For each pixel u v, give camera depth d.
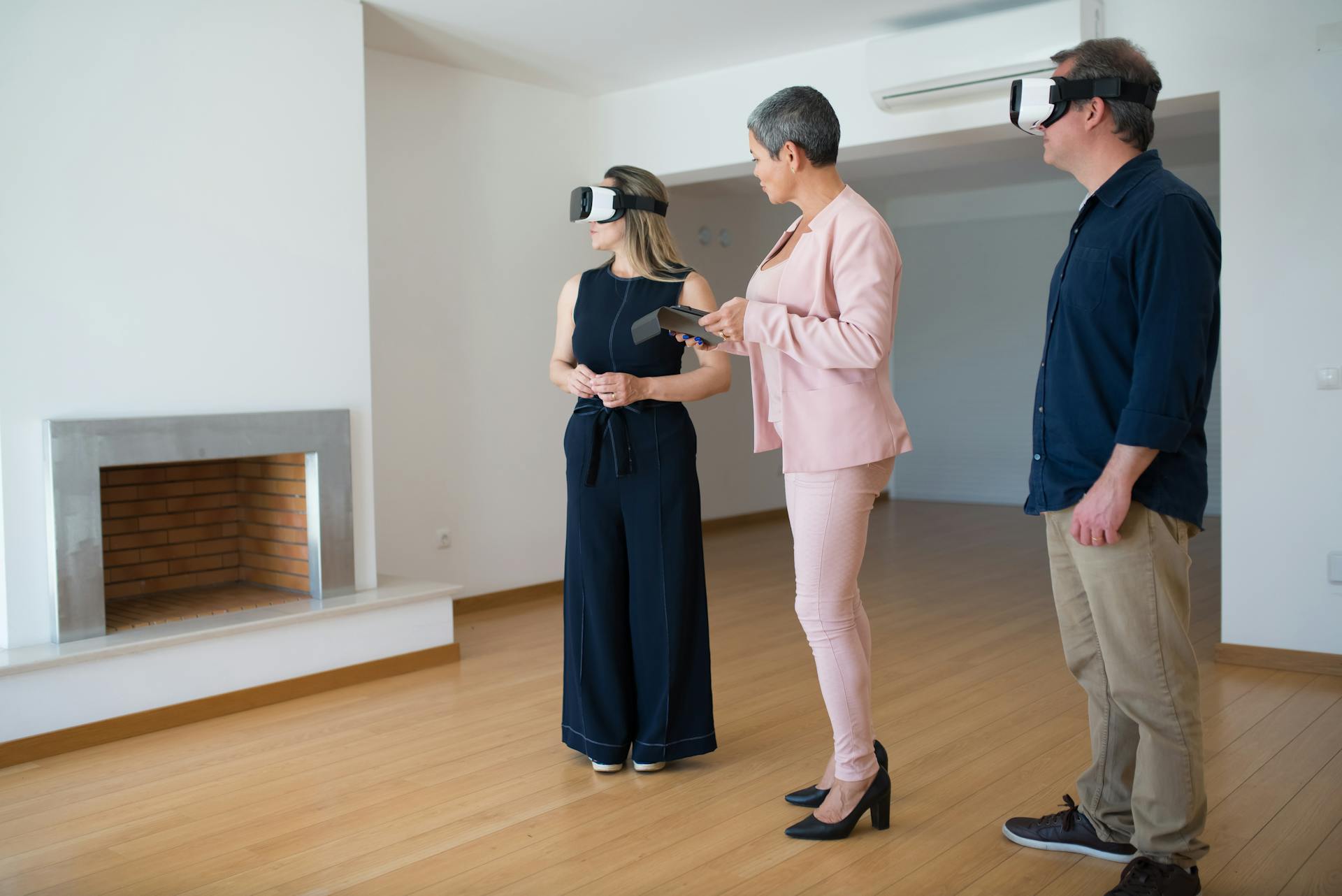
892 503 9.77
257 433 3.82
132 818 2.69
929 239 9.75
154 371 3.60
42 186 3.34
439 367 5.27
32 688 3.16
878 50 4.55
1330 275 3.84
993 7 4.39
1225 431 4.06
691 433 2.94
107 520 4.07
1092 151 2.05
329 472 4.05
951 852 2.38
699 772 2.95
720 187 7.61
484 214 5.44
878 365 2.22
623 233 2.96
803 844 2.44
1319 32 3.79
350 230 4.16
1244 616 4.06
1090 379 2.03
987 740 3.16
